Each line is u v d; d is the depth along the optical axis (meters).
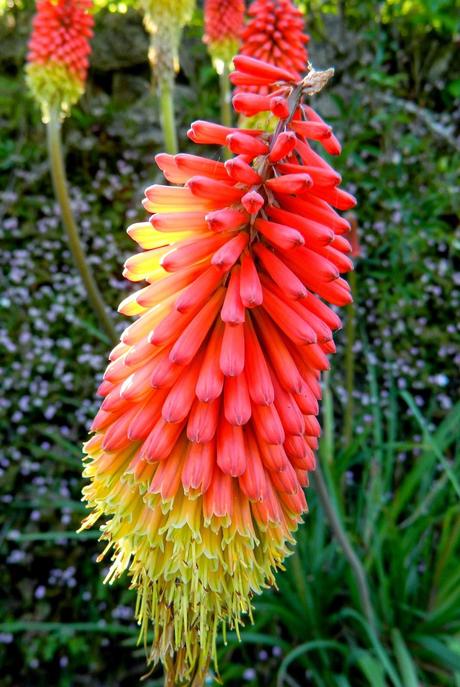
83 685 4.21
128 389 1.58
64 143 5.36
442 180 5.49
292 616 3.73
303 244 1.50
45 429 4.59
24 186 5.26
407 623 3.72
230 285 1.55
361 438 4.01
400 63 5.85
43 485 4.56
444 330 5.20
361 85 5.64
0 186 5.34
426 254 5.34
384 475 4.37
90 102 5.50
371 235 5.23
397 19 5.75
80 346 4.91
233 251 1.50
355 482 4.81
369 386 5.06
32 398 4.70
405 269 5.22
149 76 5.61
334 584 3.88
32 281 4.96
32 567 4.45
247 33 3.18
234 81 1.66
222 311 1.51
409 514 4.57
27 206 5.23
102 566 4.42
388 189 5.28
